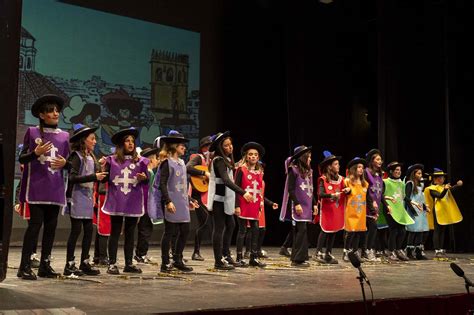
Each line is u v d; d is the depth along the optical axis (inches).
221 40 476.4
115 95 422.3
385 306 151.0
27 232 183.9
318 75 478.0
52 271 190.5
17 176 369.1
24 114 384.2
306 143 468.4
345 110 491.5
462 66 408.2
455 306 164.9
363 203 280.7
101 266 238.1
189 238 447.5
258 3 487.5
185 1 460.4
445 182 406.3
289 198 263.9
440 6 430.9
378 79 438.9
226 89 476.1
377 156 299.6
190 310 125.1
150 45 441.4
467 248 396.2
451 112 405.4
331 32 485.4
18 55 146.4
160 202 214.5
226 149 231.0
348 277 205.3
